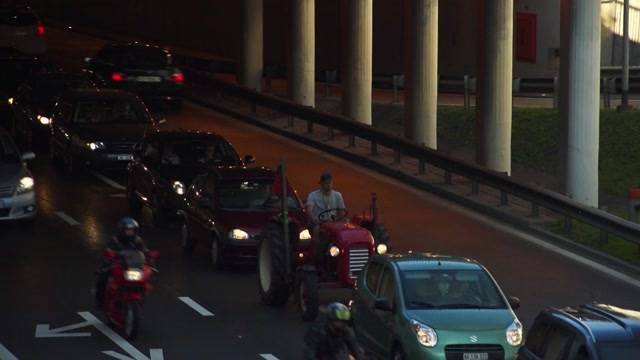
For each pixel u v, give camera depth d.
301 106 79.06
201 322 41.41
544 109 80.00
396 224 57.22
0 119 83.62
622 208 66.94
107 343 38.59
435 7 74.44
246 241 47.91
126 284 38.56
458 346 33.41
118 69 85.00
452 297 35.16
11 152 56.25
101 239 53.75
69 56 115.75
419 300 34.88
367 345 36.72
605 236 53.38
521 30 95.88
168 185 55.69
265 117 85.50
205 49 125.00
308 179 66.50
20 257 50.12
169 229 56.78
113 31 142.25
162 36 132.75
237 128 82.88
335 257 41.53
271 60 118.06
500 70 67.25
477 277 36.03
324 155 74.25
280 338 39.34
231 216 48.59
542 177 73.00
